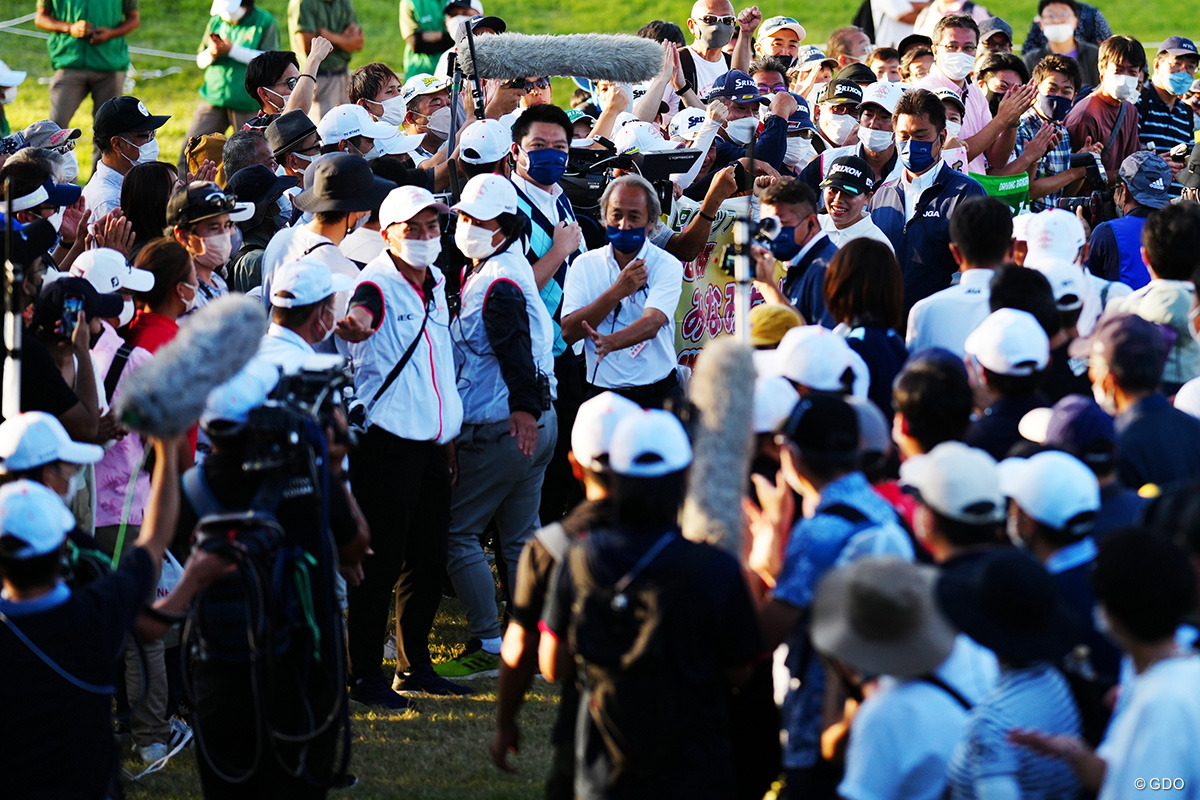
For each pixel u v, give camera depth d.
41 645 11.76
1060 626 10.35
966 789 10.19
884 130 26.08
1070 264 18.50
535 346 20.56
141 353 17.78
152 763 17.67
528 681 12.93
